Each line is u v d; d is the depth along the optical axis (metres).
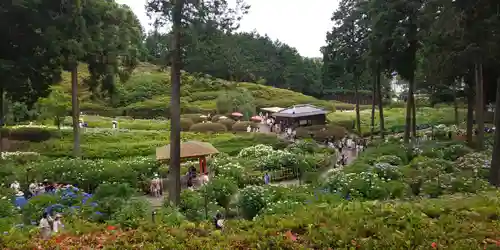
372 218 10.34
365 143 38.59
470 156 22.95
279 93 84.12
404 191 16.44
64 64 30.05
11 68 24.80
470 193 14.63
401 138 38.62
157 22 16.16
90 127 46.47
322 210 11.68
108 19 31.86
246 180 23.56
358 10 40.47
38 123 43.56
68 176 22.03
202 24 15.85
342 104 86.62
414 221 9.80
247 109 63.06
